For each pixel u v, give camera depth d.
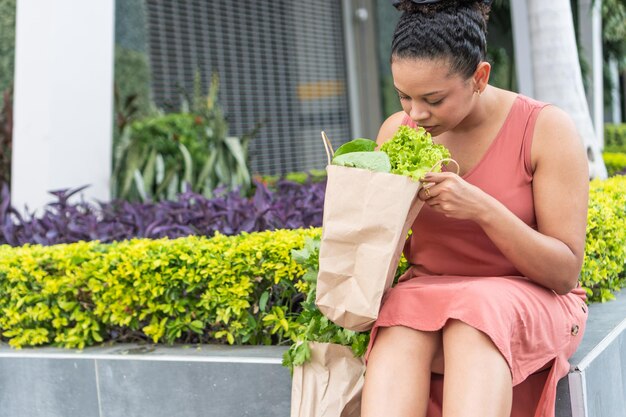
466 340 2.16
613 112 15.80
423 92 2.29
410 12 2.33
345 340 2.54
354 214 2.28
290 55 10.80
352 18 11.90
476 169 2.48
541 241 2.33
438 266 2.58
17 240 4.11
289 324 3.07
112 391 3.05
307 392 2.52
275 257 3.04
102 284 3.19
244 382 2.88
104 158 5.58
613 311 3.23
